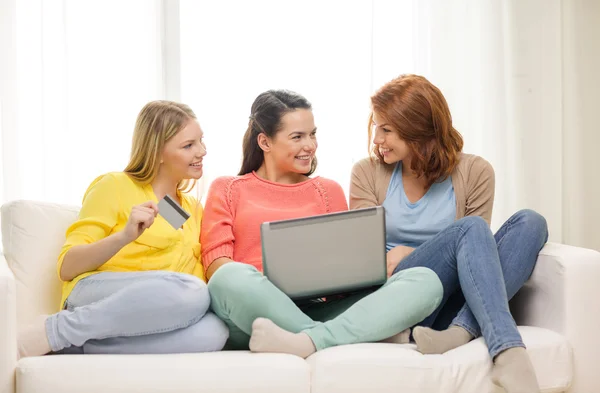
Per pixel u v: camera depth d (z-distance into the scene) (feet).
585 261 6.46
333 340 6.01
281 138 7.50
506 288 6.61
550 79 10.60
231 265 6.17
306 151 7.57
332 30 9.81
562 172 10.96
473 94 10.23
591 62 11.09
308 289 6.19
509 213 10.44
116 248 6.28
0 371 5.35
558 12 10.61
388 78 9.95
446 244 6.58
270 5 9.68
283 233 6.09
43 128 8.98
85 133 9.14
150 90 9.36
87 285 6.32
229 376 5.45
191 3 9.48
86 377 5.36
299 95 7.69
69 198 9.06
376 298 6.17
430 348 5.86
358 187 7.70
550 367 6.14
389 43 9.94
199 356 5.63
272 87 9.69
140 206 6.29
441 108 7.34
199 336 6.02
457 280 6.75
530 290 6.89
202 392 5.41
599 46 11.10
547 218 10.63
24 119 8.99
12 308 5.45
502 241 6.78
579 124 11.08
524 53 10.53
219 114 9.54
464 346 5.99
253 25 9.64
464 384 5.72
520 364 5.60
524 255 6.66
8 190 8.89
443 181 7.54
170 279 5.99
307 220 6.12
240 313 6.05
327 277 6.20
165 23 9.45
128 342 5.98
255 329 5.76
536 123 10.58
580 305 6.41
